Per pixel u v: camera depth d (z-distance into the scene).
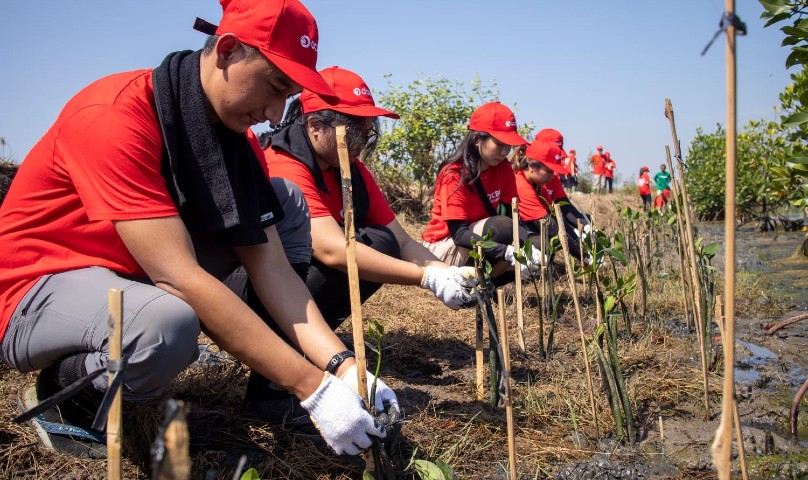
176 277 1.74
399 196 10.16
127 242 1.75
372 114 2.77
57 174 1.83
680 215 3.95
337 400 1.73
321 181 2.82
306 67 1.84
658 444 2.45
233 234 2.00
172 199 1.93
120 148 1.74
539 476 2.20
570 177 20.80
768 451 2.41
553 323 3.32
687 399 2.90
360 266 2.66
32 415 1.15
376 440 1.81
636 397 2.87
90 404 2.00
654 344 3.72
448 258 4.36
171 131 1.86
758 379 3.16
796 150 4.25
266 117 1.91
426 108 10.36
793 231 12.55
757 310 4.71
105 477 1.99
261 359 1.75
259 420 2.38
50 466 2.03
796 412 2.49
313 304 2.08
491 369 2.67
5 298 1.89
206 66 1.87
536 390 2.88
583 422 2.61
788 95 6.09
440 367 3.23
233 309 1.74
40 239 1.88
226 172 1.94
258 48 1.78
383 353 3.36
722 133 16.89
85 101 1.82
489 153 4.13
